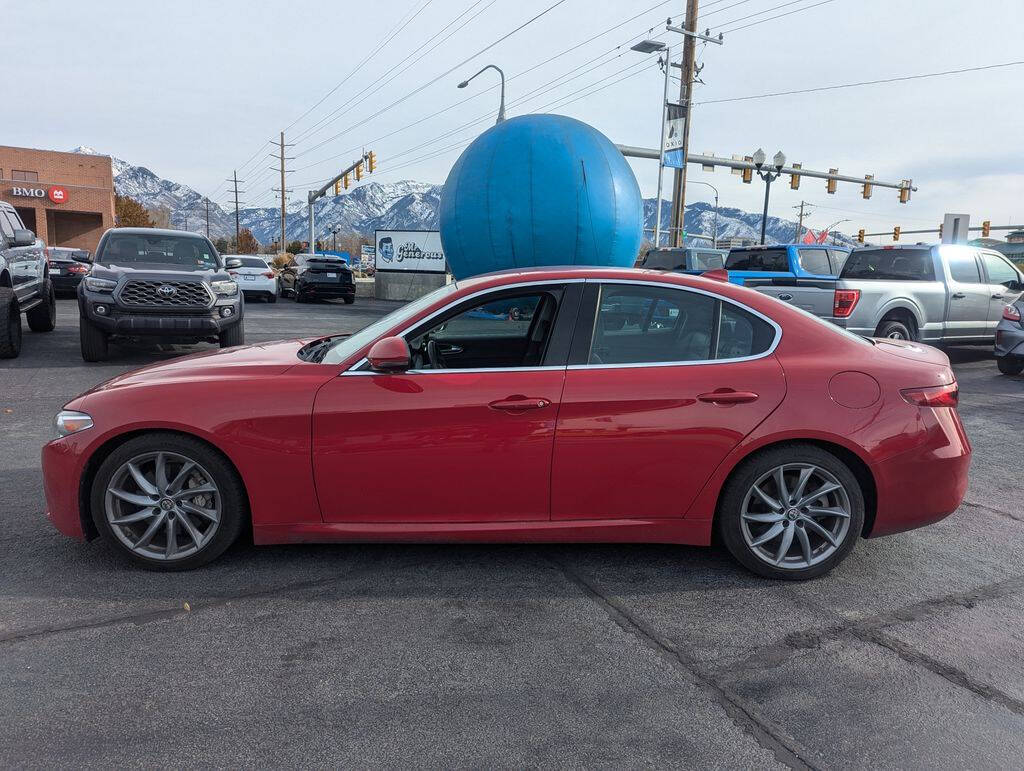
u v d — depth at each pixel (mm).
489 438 3273
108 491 3346
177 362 3826
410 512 3357
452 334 3930
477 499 3338
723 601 3273
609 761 2199
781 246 13336
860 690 2600
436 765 2170
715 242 40562
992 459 5852
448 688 2570
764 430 3297
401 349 3209
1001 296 11219
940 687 2623
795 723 2402
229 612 3096
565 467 3307
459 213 10930
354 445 3281
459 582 3420
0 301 9086
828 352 3451
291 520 3363
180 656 2746
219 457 3352
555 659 2773
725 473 3332
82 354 9367
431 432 3271
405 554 3723
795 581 3480
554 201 10289
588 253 10578
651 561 3684
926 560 3793
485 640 2904
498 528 3363
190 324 9000
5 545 3740
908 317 10438
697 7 23516
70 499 3357
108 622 2992
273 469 3297
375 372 3336
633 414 3287
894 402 3371
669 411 3291
